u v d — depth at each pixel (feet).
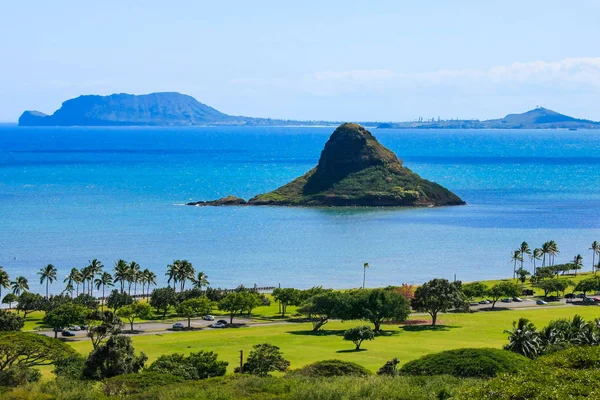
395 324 557.74
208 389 298.56
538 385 241.14
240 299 571.69
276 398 286.25
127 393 305.32
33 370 327.26
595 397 226.38
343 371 346.54
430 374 334.24
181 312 560.61
